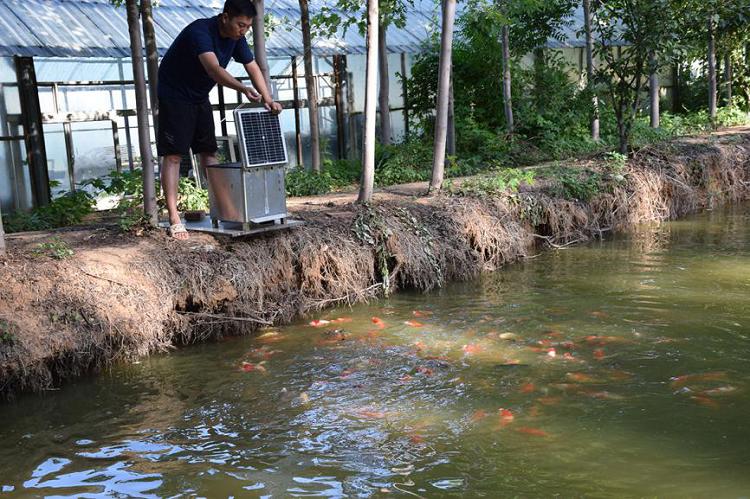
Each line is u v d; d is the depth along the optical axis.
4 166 11.57
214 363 6.76
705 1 14.51
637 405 5.59
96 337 6.55
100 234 7.98
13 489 4.75
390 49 16.56
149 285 7.04
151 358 6.90
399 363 6.58
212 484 4.73
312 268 8.09
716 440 5.04
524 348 6.82
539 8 15.69
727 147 14.83
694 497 4.37
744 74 21.98
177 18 14.59
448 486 4.59
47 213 10.17
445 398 5.84
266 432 5.41
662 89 23.09
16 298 6.38
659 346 6.73
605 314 7.66
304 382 6.25
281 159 7.76
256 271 7.62
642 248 10.48
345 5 12.65
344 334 7.36
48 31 12.27
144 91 7.90
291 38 14.94
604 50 13.78
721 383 5.91
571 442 5.07
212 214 7.93
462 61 16.72
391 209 9.26
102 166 12.78
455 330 7.38
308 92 12.65
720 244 10.58
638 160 13.00
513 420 5.42
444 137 10.36
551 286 8.76
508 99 15.37
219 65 6.99
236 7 6.95
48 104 12.12
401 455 5.00
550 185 11.11
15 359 6.07
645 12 12.80
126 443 5.33
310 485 4.66
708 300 7.99
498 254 9.73
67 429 5.58
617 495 4.42
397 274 8.87
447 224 9.38
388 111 15.52
